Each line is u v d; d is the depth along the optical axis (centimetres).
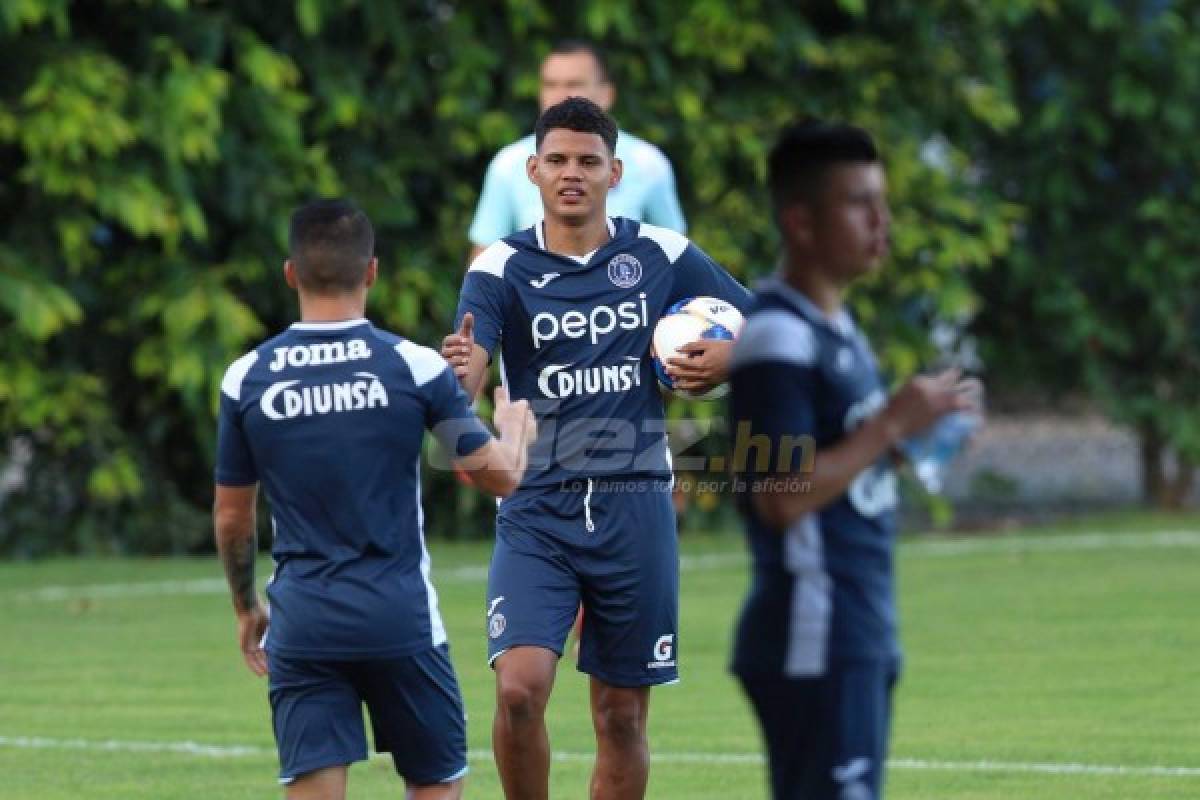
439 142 5834
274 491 2117
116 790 2797
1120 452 7181
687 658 3894
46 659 3981
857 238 1736
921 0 6272
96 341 5688
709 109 6062
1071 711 3303
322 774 2105
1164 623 4256
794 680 1730
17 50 5341
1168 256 6619
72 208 5381
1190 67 6569
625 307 2495
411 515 2125
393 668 2103
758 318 1739
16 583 5100
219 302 5466
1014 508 6838
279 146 5572
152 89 5344
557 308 2486
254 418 2108
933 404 1720
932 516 6412
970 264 6550
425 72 5869
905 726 3188
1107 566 5269
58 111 5209
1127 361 6838
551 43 5912
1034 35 6762
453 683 2159
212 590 4959
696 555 5641
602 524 2434
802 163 1736
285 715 2120
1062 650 3925
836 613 1733
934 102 6356
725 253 5834
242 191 5556
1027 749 2997
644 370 2495
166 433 5919
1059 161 6688
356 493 2089
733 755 3002
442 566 5375
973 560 5450
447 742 2150
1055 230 6744
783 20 6094
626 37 5741
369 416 2095
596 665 2459
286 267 2184
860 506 1766
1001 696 3444
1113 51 6650
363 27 5778
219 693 3600
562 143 2494
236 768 2948
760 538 1758
